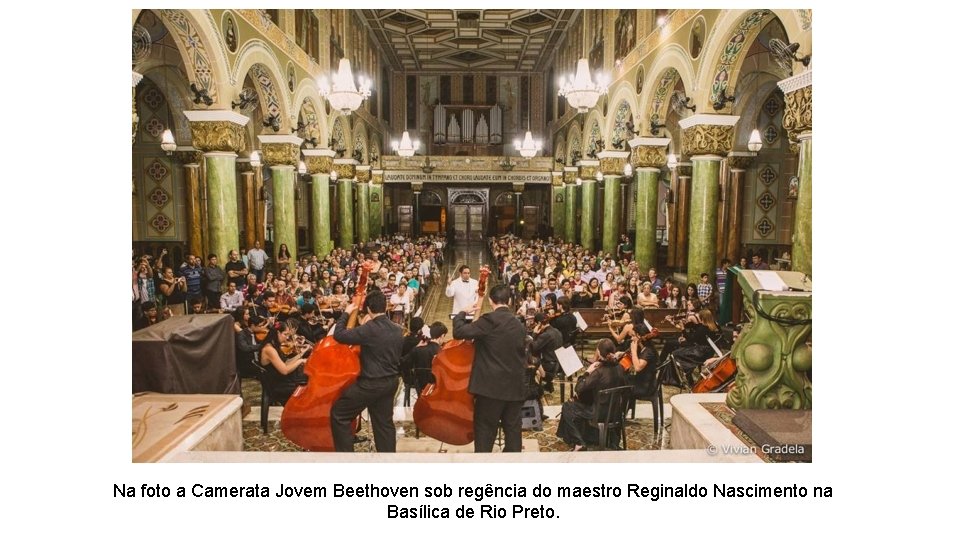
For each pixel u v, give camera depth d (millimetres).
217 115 9922
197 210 17672
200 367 5367
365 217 25656
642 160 14281
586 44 20719
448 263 25328
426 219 35531
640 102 14297
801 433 3842
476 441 4305
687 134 11000
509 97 33750
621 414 5293
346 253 16812
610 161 17328
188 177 17500
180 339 5195
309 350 7039
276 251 13773
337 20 19172
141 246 17984
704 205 10898
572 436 5473
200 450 3840
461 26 26109
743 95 17594
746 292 4492
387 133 31406
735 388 4496
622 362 6223
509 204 35531
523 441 5844
